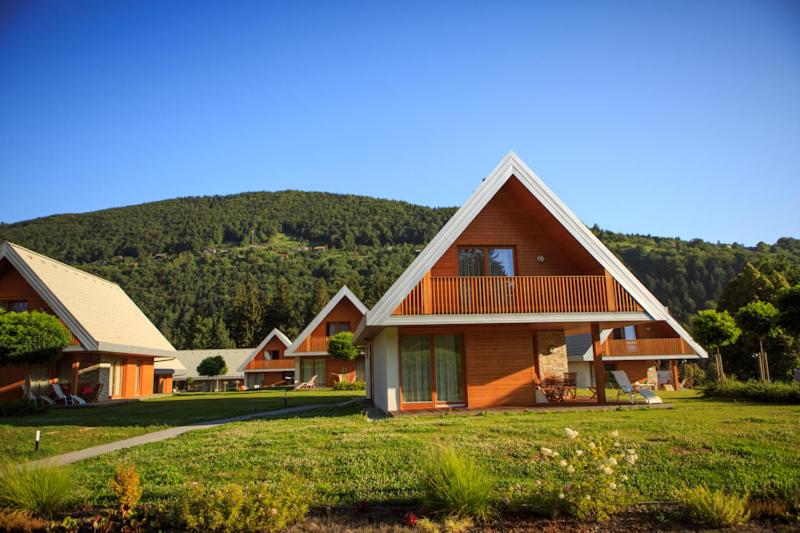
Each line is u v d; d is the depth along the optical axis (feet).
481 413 45.34
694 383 135.64
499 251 55.16
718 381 66.80
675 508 19.62
